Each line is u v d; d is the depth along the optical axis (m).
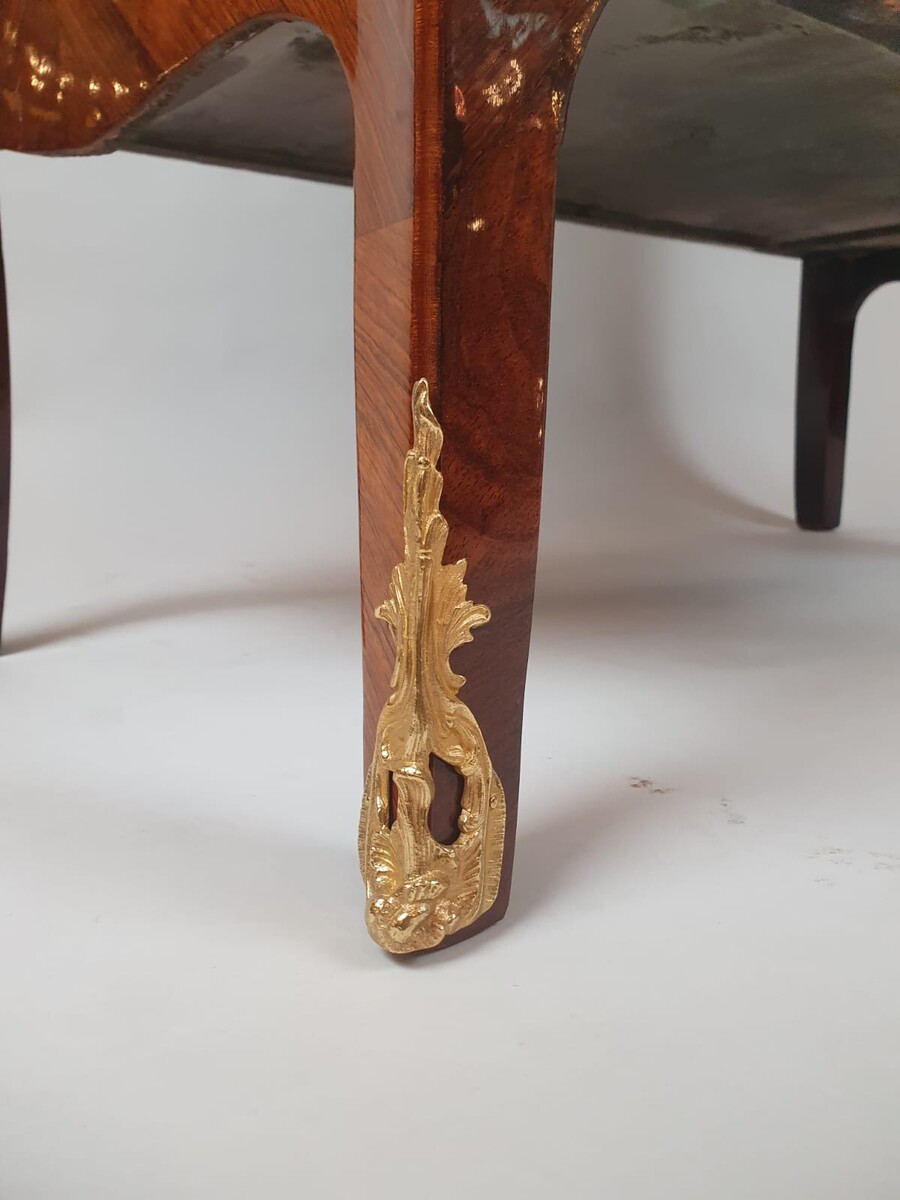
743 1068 0.24
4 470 0.53
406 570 0.27
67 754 0.42
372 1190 0.21
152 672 0.53
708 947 0.29
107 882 0.32
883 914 0.31
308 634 0.60
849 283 0.87
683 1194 0.21
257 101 0.44
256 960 0.28
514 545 0.28
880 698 0.51
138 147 0.50
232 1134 0.22
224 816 0.37
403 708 0.27
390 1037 0.25
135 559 0.77
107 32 0.36
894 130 0.45
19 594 0.68
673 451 1.10
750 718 0.48
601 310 1.08
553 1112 0.23
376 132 0.26
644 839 0.36
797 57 0.36
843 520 0.99
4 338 0.52
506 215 0.26
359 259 0.27
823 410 0.91
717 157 0.50
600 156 0.50
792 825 0.37
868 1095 0.24
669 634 0.61
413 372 0.26
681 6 0.32
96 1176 0.21
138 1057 0.24
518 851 0.35
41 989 0.27
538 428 0.28
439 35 0.24
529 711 0.48
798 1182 0.21
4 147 0.41
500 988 0.27
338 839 0.35
